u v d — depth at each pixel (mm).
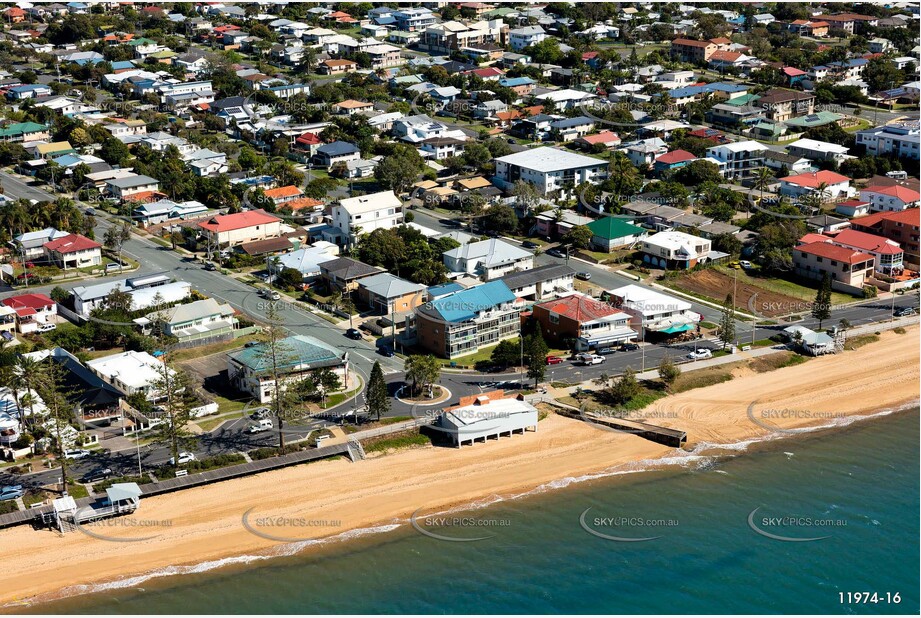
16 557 144875
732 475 165750
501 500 159000
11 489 156000
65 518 151375
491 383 189500
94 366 188375
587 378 192375
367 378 190625
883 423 182000
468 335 199750
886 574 141000
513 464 168250
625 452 172000
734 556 144875
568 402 184750
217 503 156750
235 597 137125
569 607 134250
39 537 149000
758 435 177375
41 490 157375
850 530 150750
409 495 159750
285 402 169750
